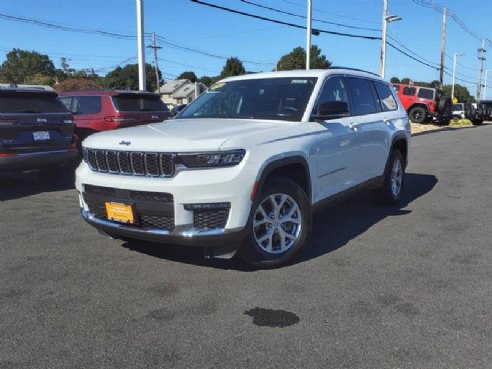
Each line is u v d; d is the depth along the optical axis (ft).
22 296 13.32
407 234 19.06
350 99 20.08
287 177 16.21
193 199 13.35
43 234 19.34
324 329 11.34
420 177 33.45
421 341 10.78
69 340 10.95
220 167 13.48
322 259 16.10
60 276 14.76
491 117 130.72
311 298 13.01
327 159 17.28
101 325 11.63
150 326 11.57
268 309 12.39
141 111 37.42
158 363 10.01
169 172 13.70
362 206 24.08
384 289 13.60
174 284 14.07
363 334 11.09
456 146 56.75
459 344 10.64
